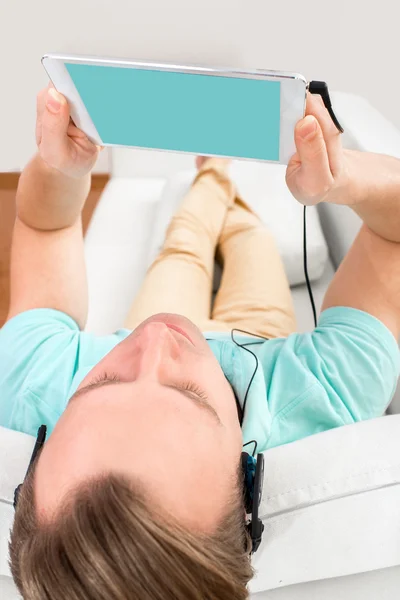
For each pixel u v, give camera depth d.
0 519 0.67
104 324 1.18
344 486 0.66
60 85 0.55
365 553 0.64
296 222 1.22
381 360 0.84
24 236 0.93
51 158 0.62
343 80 1.40
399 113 1.45
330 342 0.86
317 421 0.81
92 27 1.33
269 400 0.82
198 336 0.67
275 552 0.65
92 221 1.40
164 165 1.50
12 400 0.83
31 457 0.67
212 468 0.51
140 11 1.29
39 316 0.90
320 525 0.64
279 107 0.51
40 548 0.45
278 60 1.37
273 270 1.10
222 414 0.59
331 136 0.56
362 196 0.73
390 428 0.72
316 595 0.68
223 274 1.16
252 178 1.32
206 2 1.26
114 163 1.51
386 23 1.28
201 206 1.18
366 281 0.87
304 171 0.57
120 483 0.45
